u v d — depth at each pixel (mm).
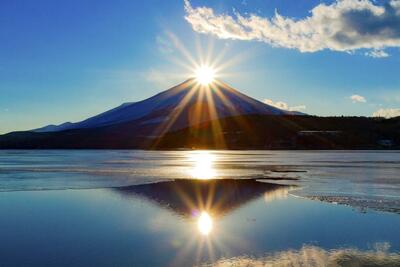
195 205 25938
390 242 16625
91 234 18391
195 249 15938
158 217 22094
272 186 36312
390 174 48844
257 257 14820
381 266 13703
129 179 43625
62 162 86312
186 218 21797
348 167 63469
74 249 16078
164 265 14133
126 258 14914
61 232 18828
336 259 14461
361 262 14117
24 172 54812
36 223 20734
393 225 19766
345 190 32844
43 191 33156
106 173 52844
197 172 54375
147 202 27156
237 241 17000
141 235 18125
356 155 121062
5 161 91250
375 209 24094
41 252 15742
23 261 14703
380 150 182625
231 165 71188
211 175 49094
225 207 25188
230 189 34125
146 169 61219
